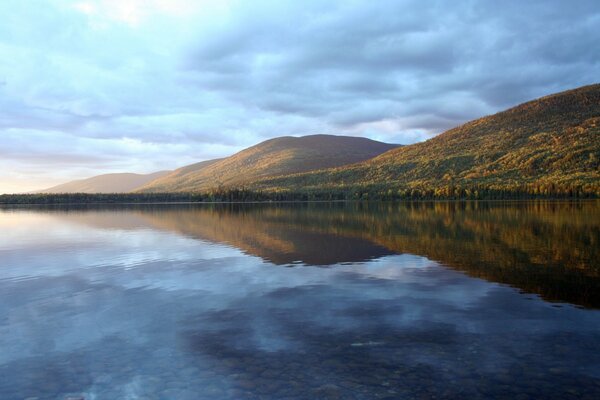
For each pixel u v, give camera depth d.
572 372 10.91
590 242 33.34
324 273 23.73
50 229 56.28
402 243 35.12
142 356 12.61
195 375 11.24
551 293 18.67
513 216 63.12
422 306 17.05
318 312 16.53
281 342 13.44
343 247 33.62
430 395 9.88
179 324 15.48
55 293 20.41
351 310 16.70
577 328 14.19
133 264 27.84
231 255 30.70
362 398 9.80
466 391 10.03
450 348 12.65
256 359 12.17
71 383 10.99
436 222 55.28
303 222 60.91
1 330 15.17
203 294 19.69
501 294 18.61
